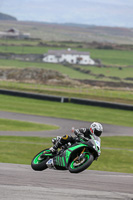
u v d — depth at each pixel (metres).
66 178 37.31
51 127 114.50
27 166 45.25
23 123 119.50
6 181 32.31
